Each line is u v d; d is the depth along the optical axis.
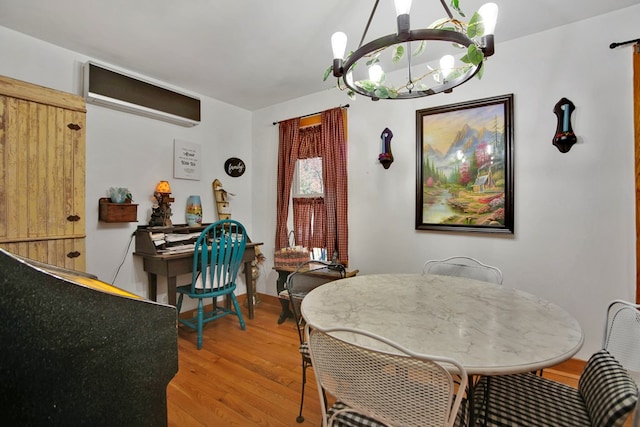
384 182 2.80
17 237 1.85
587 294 1.98
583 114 1.98
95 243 2.45
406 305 1.34
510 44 2.21
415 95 1.62
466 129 2.39
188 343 2.50
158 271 2.52
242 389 1.87
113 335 0.74
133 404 0.77
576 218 2.01
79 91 2.36
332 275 2.65
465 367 0.83
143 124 2.77
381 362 0.84
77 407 0.68
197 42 2.23
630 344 1.18
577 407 1.03
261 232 3.70
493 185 2.28
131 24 2.00
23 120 1.88
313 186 3.32
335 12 1.88
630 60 1.84
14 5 1.80
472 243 2.39
